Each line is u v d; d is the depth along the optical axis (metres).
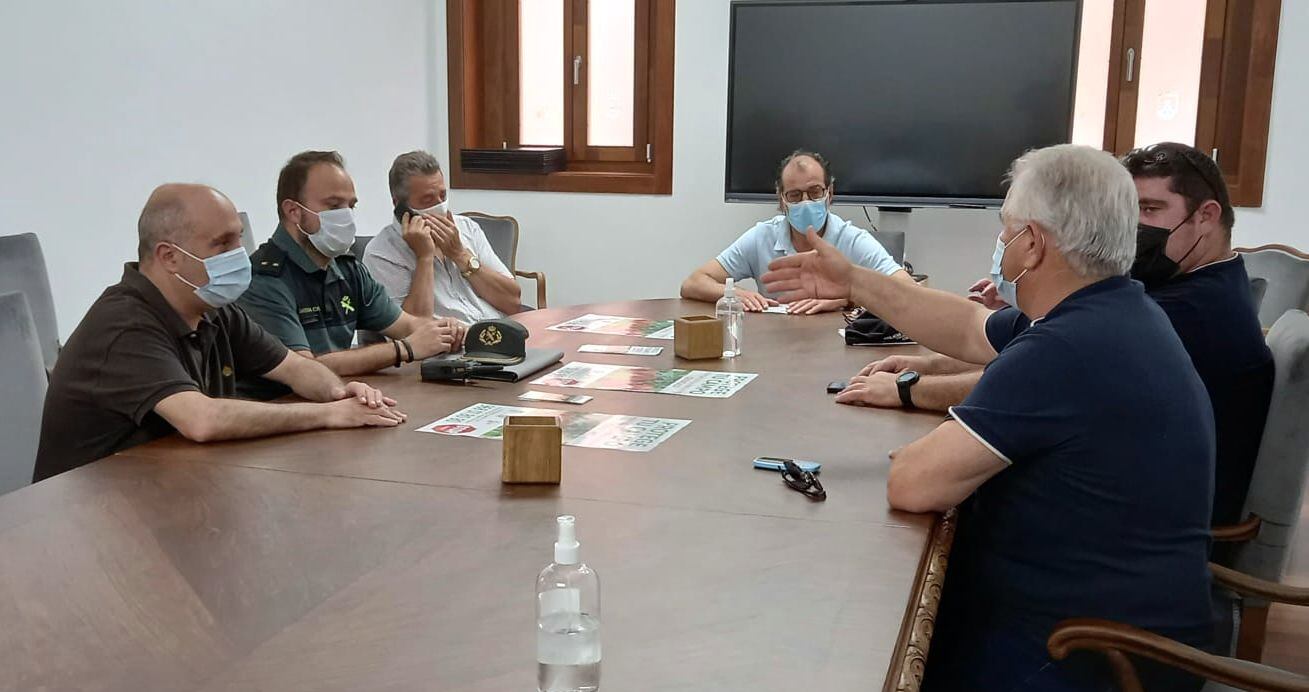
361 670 1.10
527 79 5.66
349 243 2.89
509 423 1.74
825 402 2.30
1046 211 1.59
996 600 1.63
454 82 5.59
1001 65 4.75
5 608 1.26
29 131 3.54
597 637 1.11
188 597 1.29
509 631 1.19
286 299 2.80
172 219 2.13
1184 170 2.10
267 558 1.41
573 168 5.67
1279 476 1.92
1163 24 4.84
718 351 2.75
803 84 4.96
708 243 5.41
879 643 1.18
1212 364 2.08
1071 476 1.54
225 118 4.34
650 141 5.51
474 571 1.37
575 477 1.77
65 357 2.09
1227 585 1.71
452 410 2.23
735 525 1.55
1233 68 4.75
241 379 2.46
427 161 3.62
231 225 2.19
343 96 5.01
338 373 2.57
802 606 1.28
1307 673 2.66
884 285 2.39
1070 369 1.52
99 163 3.80
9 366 2.27
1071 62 4.67
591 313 3.46
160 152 4.05
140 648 1.15
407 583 1.33
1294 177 4.69
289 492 1.69
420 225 3.59
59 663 1.12
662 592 1.31
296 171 2.83
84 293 3.79
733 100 5.04
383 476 1.78
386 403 2.20
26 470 2.29
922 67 4.83
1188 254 2.13
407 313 3.38
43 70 3.57
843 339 3.03
